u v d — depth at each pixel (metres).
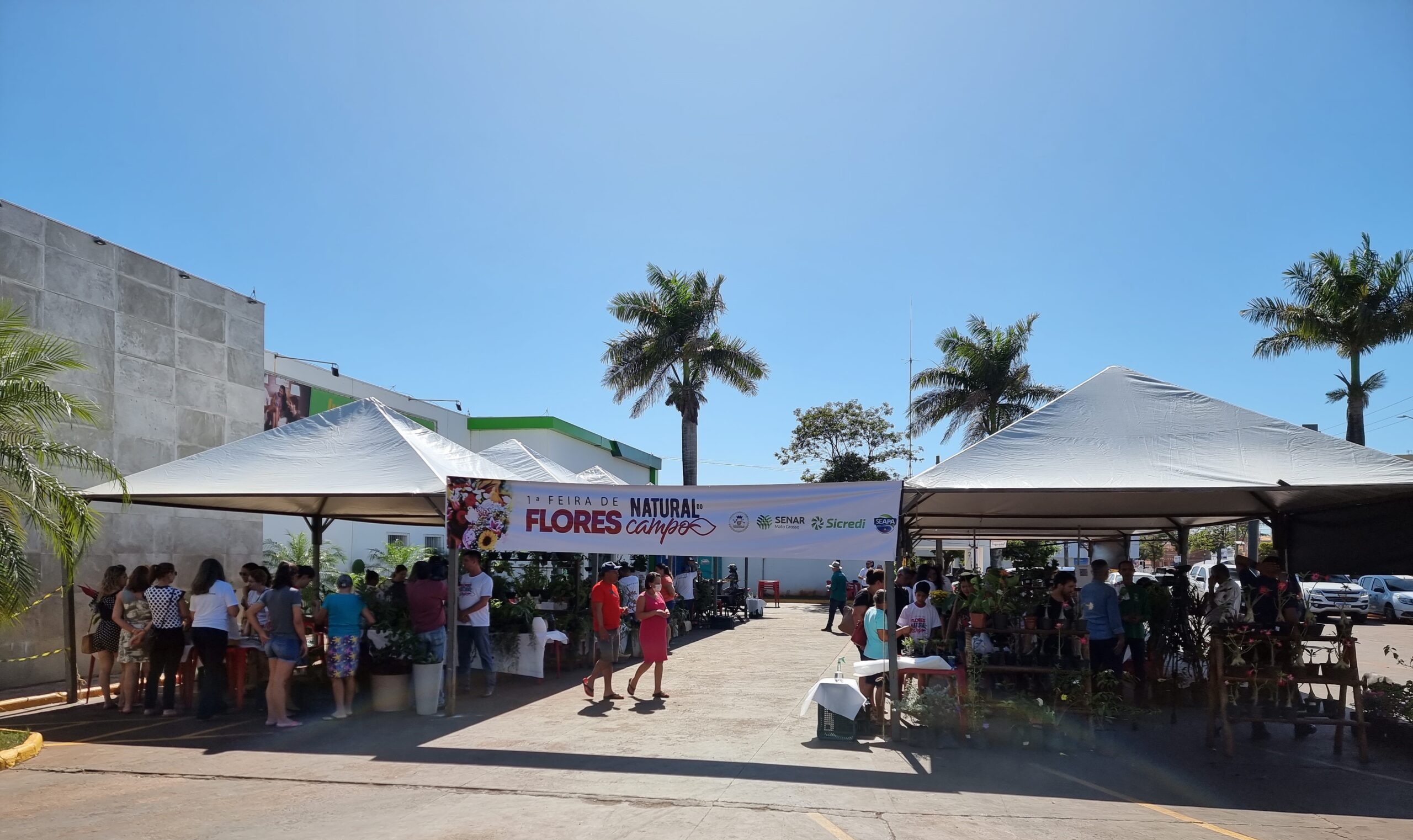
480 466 13.17
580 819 6.77
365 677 12.17
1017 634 10.55
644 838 6.33
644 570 21.48
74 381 13.30
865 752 9.06
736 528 10.09
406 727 10.19
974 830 6.62
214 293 16.23
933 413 36.69
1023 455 9.89
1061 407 10.48
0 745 8.78
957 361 37.09
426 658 10.93
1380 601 29.48
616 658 16.53
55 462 9.90
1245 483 9.03
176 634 10.80
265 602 10.36
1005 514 13.68
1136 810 7.18
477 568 12.48
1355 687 8.98
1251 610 10.91
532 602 14.94
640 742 9.44
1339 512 11.33
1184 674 12.30
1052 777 8.19
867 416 43.22
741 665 15.88
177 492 10.77
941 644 11.23
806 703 9.70
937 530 17.25
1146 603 11.79
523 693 12.62
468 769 8.27
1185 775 8.30
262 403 17.41
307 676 12.80
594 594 12.21
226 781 7.88
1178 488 9.14
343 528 23.06
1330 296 31.39
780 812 6.99
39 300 12.85
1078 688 9.32
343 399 23.86
